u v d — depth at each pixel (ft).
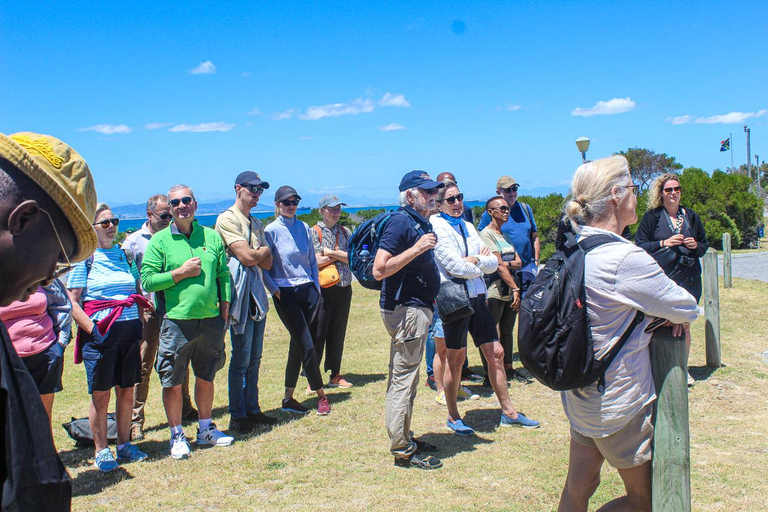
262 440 16.79
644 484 8.07
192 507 12.68
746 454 14.55
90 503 12.93
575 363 7.59
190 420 19.17
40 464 3.48
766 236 94.63
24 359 12.52
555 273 7.88
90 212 4.17
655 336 7.79
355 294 44.96
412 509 12.29
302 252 19.31
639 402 7.68
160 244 15.85
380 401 20.12
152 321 17.65
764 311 30.27
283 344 30.07
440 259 15.64
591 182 8.05
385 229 13.99
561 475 13.73
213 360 16.37
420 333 13.89
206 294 15.66
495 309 20.86
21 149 3.66
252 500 12.96
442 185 14.07
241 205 17.99
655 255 19.08
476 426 17.30
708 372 21.27
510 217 21.81
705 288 21.86
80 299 14.79
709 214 71.67
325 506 12.56
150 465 15.06
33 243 3.73
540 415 17.99
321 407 18.89
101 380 14.61
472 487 13.25
